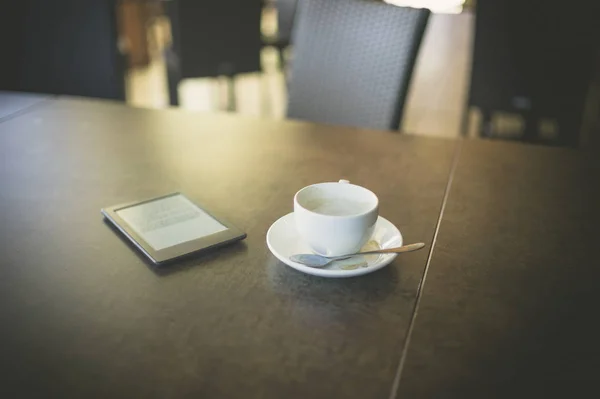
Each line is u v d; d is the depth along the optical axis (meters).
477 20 2.51
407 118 3.54
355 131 1.26
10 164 1.05
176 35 2.90
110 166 1.05
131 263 0.74
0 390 0.54
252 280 0.71
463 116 2.79
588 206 0.92
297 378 0.56
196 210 0.87
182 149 1.13
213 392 0.54
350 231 0.70
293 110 1.55
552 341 0.61
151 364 0.57
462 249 0.78
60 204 0.90
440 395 0.54
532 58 2.48
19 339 0.61
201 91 4.17
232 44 3.04
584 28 2.35
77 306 0.66
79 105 1.38
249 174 1.03
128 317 0.64
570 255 0.77
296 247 0.77
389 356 0.59
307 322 0.63
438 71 3.79
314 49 1.50
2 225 0.84
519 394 0.54
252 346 0.60
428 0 3.63
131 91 4.02
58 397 0.53
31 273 0.72
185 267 0.73
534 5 2.37
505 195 0.96
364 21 1.43
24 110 1.34
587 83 2.48
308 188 0.76
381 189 0.97
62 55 2.25
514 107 2.63
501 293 0.69
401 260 0.75
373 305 0.66
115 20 2.27
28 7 2.16
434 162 1.09
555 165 1.08
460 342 0.61
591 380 0.56
